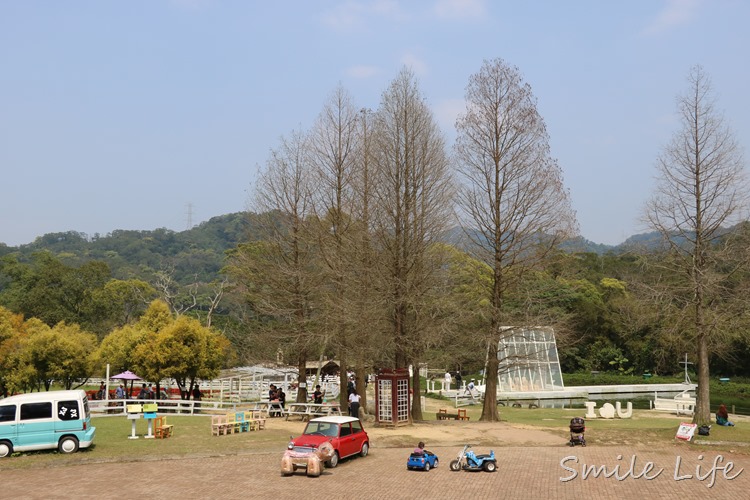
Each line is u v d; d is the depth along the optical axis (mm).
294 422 34906
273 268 37812
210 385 54750
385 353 35469
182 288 132125
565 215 34719
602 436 29266
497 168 35500
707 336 29953
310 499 17406
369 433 29453
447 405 51406
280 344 39219
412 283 33906
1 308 48031
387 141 34844
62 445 23672
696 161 29906
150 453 23922
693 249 29938
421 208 34812
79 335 56250
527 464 22766
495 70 35750
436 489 18688
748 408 53156
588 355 82062
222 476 20500
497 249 35594
